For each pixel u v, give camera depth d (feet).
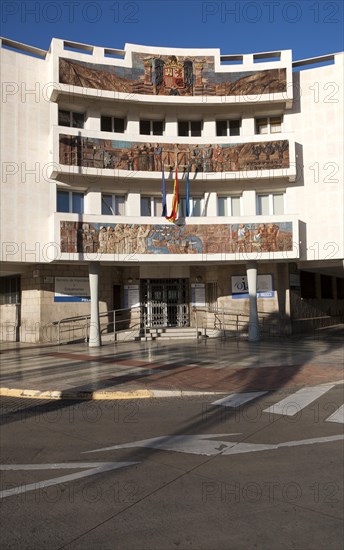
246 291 78.07
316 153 72.18
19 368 44.88
